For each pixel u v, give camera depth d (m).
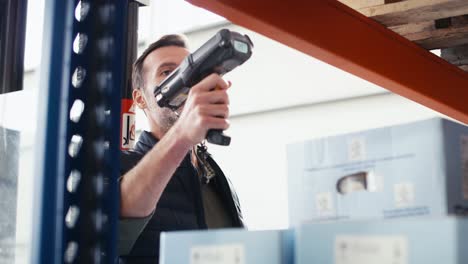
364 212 0.99
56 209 1.13
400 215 0.95
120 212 1.48
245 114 5.17
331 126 4.73
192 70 1.46
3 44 1.90
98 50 1.20
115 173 1.16
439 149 0.93
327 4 2.12
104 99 1.18
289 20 1.96
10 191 1.32
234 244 0.86
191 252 0.89
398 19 2.35
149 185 1.44
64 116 1.16
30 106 1.34
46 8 1.20
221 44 1.38
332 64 2.21
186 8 5.30
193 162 1.74
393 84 2.40
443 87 2.61
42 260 1.11
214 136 1.32
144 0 2.29
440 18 2.37
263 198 4.98
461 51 2.84
